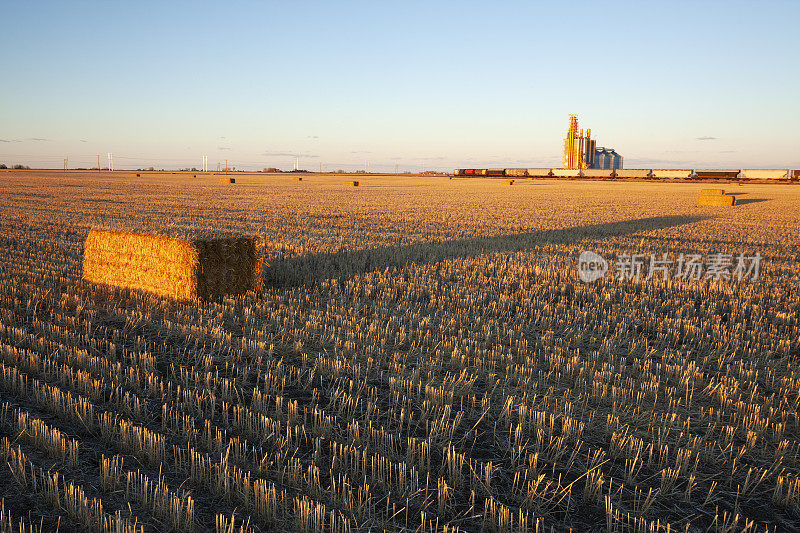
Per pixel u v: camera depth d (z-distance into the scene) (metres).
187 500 4.30
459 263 14.73
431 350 7.88
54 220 23.02
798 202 44.00
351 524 4.09
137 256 10.50
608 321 9.56
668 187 71.56
